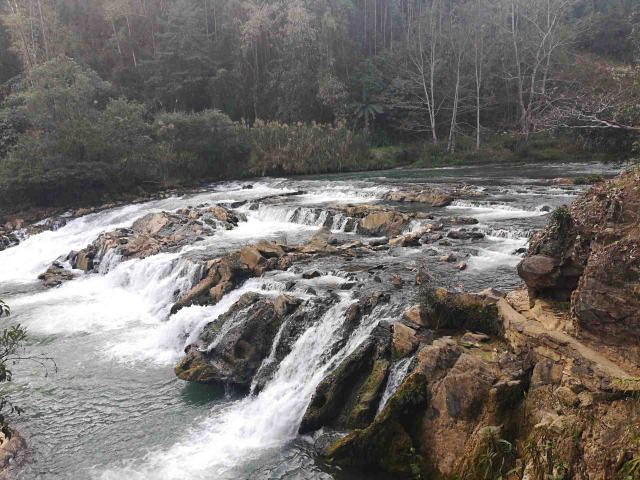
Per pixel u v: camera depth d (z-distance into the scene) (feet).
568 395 29.45
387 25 250.57
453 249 68.03
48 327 66.44
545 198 93.81
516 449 30.91
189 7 206.69
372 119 202.39
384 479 35.70
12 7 197.98
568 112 70.33
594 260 30.76
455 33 191.83
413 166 176.35
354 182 133.80
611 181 34.83
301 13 192.54
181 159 162.71
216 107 199.72
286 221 101.04
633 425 24.76
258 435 42.63
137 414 46.37
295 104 195.42
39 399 49.16
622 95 62.64
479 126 186.39
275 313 53.31
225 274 66.74
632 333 28.60
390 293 52.01
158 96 194.08
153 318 68.44
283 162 172.65
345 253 71.56
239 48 202.39
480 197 98.84
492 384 34.06
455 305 41.65
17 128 152.56
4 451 40.68
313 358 47.80
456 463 33.40
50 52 194.59
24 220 123.03
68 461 40.16
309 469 37.50
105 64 213.05
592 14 207.10
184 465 39.04
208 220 98.27
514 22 202.08
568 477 25.81
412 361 39.45
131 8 217.36
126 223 110.52
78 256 92.73
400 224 82.43
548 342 32.89
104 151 139.44
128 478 37.88
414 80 199.72
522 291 41.16
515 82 193.57
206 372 51.70
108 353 58.59
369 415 39.55
